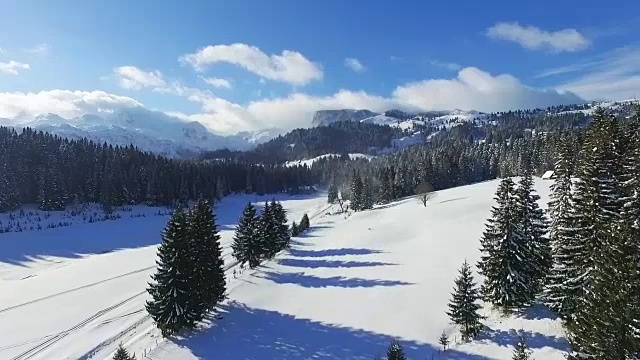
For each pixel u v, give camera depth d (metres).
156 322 45.97
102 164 174.12
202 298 45.47
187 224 46.09
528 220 37.38
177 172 185.38
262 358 38.88
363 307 47.31
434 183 151.62
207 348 41.00
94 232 123.44
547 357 29.55
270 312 48.69
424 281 52.50
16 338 47.38
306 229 107.25
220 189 194.12
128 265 82.44
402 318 43.09
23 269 88.56
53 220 136.12
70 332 48.47
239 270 69.31
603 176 31.25
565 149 43.62
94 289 65.44
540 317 35.31
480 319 38.59
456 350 34.72
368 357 37.19
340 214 134.75
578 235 30.88
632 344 20.66
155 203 164.62
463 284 36.47
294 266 67.56
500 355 31.95
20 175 148.25
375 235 83.56
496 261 37.09
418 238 75.94
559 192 40.50
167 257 43.25
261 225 71.75
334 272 61.69
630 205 27.52
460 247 64.88
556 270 32.34
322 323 44.66
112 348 43.16
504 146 172.62
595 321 21.86
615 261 21.81
